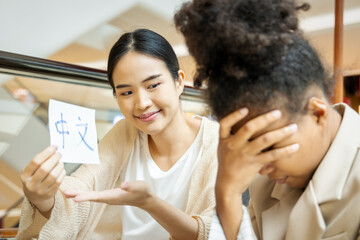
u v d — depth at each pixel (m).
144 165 0.95
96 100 2.64
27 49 3.24
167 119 0.81
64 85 2.54
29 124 2.52
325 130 0.47
